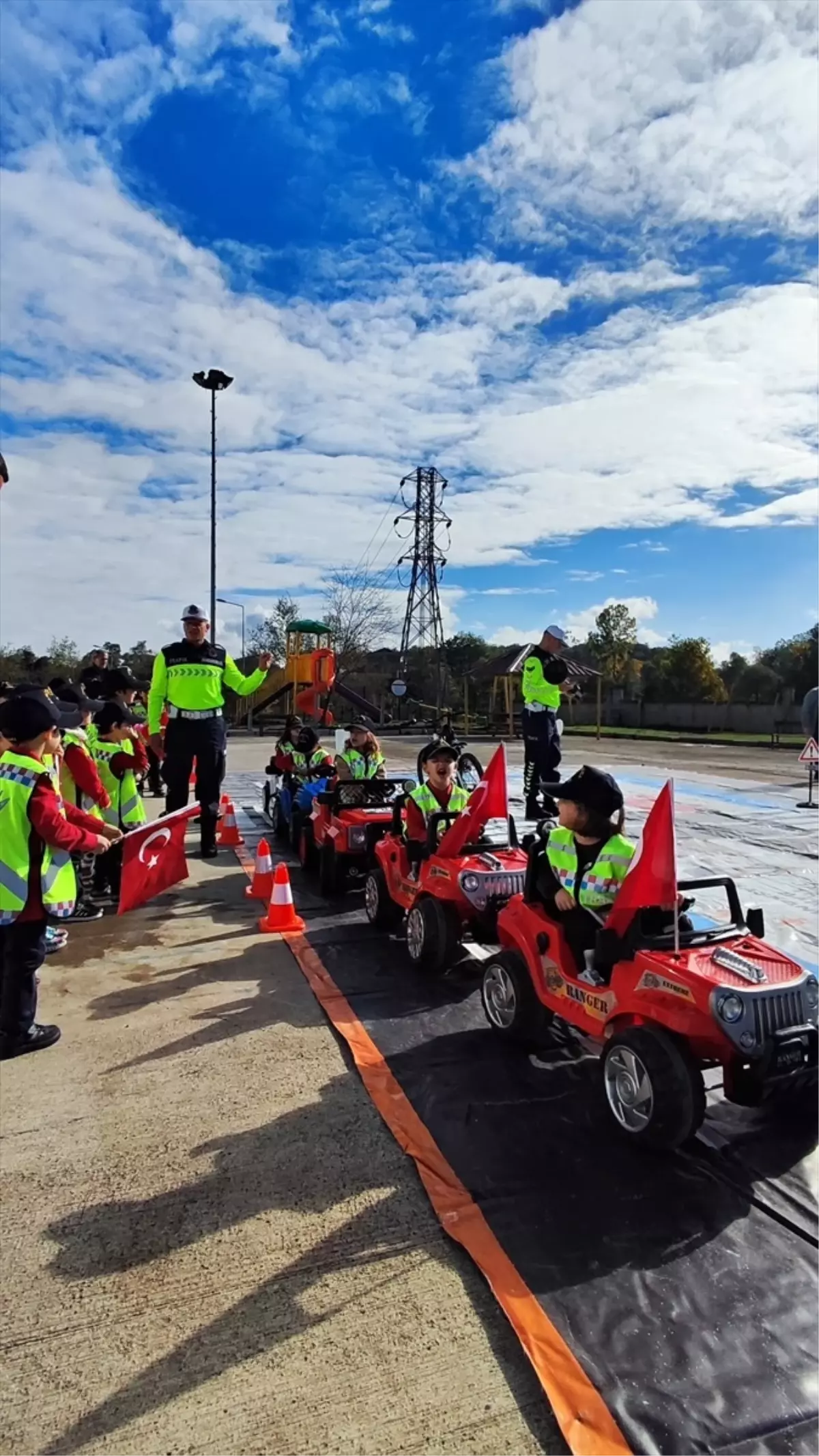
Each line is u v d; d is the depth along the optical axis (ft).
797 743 91.35
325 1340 7.27
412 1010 14.62
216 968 16.98
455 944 15.75
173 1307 7.68
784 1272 8.01
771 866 25.25
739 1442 6.19
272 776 36.17
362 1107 11.35
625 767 57.36
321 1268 8.18
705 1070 12.25
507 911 13.29
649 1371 6.83
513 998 12.84
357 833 22.08
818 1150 10.10
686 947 10.55
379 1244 8.53
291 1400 6.66
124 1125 10.88
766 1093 9.57
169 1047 13.24
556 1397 6.57
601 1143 10.28
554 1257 8.18
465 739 103.65
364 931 19.56
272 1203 9.20
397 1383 6.82
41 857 12.97
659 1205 9.04
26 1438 6.33
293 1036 13.69
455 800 17.90
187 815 19.89
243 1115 11.14
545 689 30.07
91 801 20.90
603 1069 10.62
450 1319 7.52
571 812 11.66
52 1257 8.38
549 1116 10.96
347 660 166.81
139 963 17.29
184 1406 6.61
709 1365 6.89
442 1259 8.32
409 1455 6.16
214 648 26.99
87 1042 13.44
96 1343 7.27
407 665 175.83
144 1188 9.50
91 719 22.02
